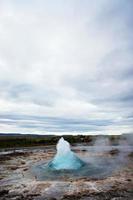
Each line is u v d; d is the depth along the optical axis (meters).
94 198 13.22
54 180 17.80
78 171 20.83
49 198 13.50
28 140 64.50
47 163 25.81
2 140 61.44
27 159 30.05
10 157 32.22
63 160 23.30
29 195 14.16
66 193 14.32
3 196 14.10
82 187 15.48
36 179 18.27
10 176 19.64
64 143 25.39
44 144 59.97
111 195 13.69
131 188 15.05
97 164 24.16
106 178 17.98
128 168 21.91
